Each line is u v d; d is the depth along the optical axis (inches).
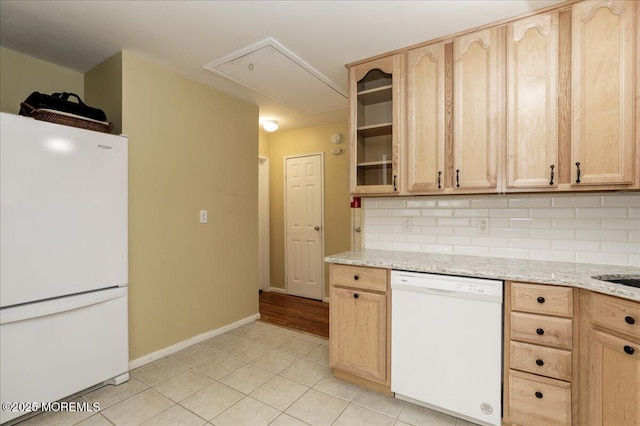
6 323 63.2
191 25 77.0
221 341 112.7
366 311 79.8
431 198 94.8
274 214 184.4
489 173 74.7
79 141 74.7
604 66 63.9
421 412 72.9
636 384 49.6
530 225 81.9
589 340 56.8
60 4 69.0
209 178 115.3
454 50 79.0
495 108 74.1
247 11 71.3
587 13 65.3
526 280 62.0
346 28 77.4
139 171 93.3
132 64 91.7
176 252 103.8
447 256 87.7
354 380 84.2
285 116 150.3
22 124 65.8
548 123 69.0
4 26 77.5
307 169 171.6
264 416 71.2
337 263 84.7
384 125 89.4
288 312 146.7
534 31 70.2
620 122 62.7
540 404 60.9
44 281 68.7
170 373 89.5
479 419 66.1
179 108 104.7
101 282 79.0
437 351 70.3
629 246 72.0
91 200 76.9
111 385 82.7
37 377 67.8
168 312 101.4
